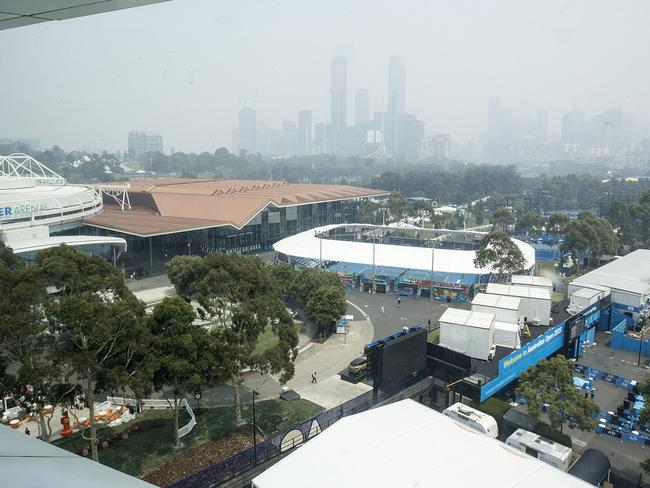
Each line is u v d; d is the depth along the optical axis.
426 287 71.81
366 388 42.38
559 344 48.28
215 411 37.94
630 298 58.94
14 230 73.31
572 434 36.06
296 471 22.56
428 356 39.22
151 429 34.94
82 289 32.66
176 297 32.09
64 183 120.19
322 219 131.00
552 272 93.06
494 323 44.28
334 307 52.97
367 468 22.36
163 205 111.00
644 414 31.38
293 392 40.44
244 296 34.34
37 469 3.26
